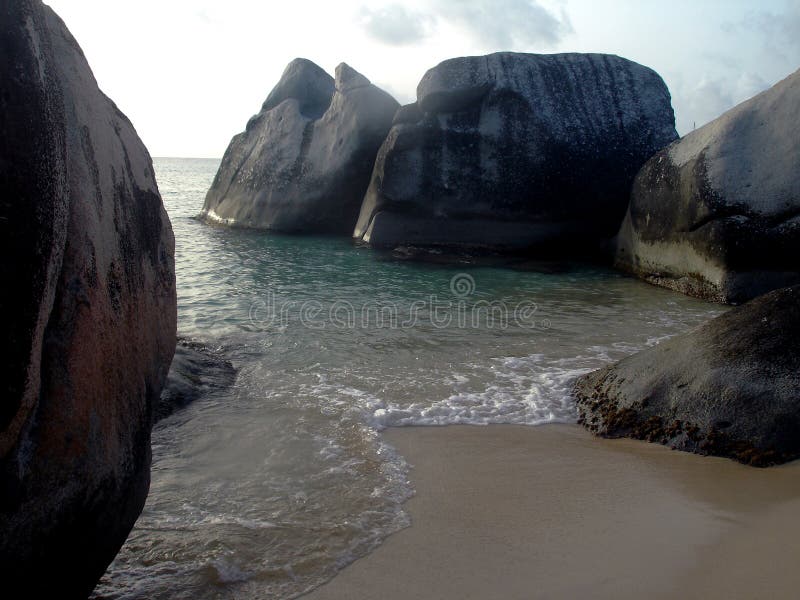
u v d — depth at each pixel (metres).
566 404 5.19
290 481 3.88
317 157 15.85
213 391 5.41
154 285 3.12
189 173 72.25
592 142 13.20
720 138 9.55
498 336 7.21
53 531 2.15
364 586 2.87
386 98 15.53
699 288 9.58
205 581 2.94
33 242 2.00
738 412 4.27
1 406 1.89
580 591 2.73
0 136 1.95
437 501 3.63
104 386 2.39
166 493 3.73
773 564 2.82
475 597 2.74
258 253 12.96
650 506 3.50
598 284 10.43
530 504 3.57
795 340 4.44
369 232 14.23
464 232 13.85
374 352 6.60
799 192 8.85
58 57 2.54
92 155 2.58
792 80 9.43
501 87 13.33
